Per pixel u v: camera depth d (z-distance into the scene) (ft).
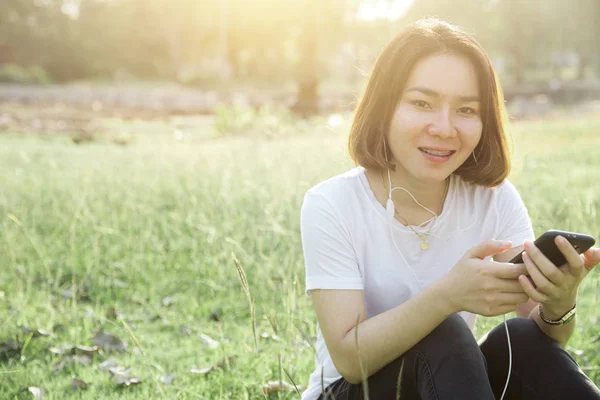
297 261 13.73
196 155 26.58
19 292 13.29
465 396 5.60
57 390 9.70
